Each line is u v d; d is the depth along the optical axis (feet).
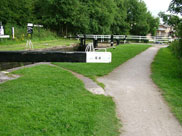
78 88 20.97
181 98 19.20
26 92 19.27
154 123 14.15
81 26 122.62
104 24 138.00
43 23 116.26
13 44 67.87
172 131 13.11
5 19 89.76
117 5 167.22
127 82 24.76
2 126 12.52
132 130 13.07
